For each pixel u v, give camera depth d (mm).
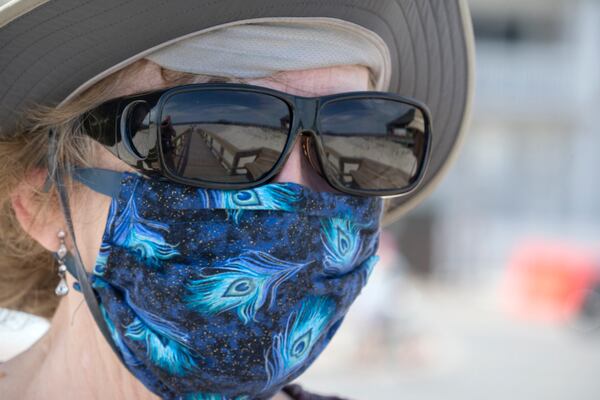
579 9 21891
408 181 1463
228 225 1276
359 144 1374
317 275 1344
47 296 1617
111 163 1271
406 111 1430
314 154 1340
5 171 1330
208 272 1266
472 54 1700
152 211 1256
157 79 1265
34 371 1427
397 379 8164
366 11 1340
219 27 1227
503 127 22266
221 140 1250
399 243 16750
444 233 19469
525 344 10844
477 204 21672
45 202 1343
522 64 22109
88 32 1200
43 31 1189
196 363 1283
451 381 8312
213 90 1236
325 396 1685
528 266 13820
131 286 1271
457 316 12891
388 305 8906
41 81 1254
